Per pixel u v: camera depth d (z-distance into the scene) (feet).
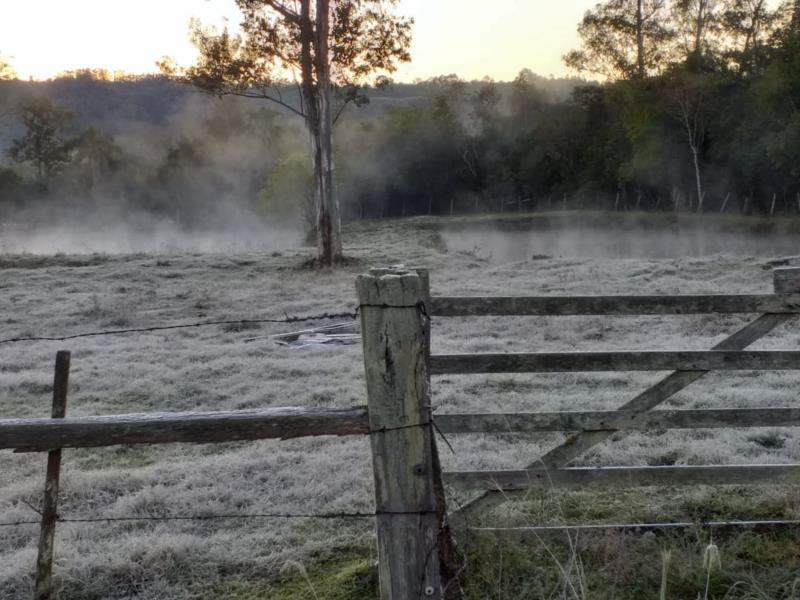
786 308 12.74
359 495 17.70
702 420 13.06
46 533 11.15
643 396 13.01
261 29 81.87
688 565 12.28
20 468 21.72
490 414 12.98
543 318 45.57
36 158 281.54
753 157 165.37
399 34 84.58
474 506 13.26
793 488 15.42
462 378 30.81
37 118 278.05
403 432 8.54
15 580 13.91
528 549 13.24
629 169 197.67
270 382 31.99
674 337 38.09
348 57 85.05
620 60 194.29
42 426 9.19
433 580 8.68
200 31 82.74
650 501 15.99
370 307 8.44
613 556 12.63
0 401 30.55
